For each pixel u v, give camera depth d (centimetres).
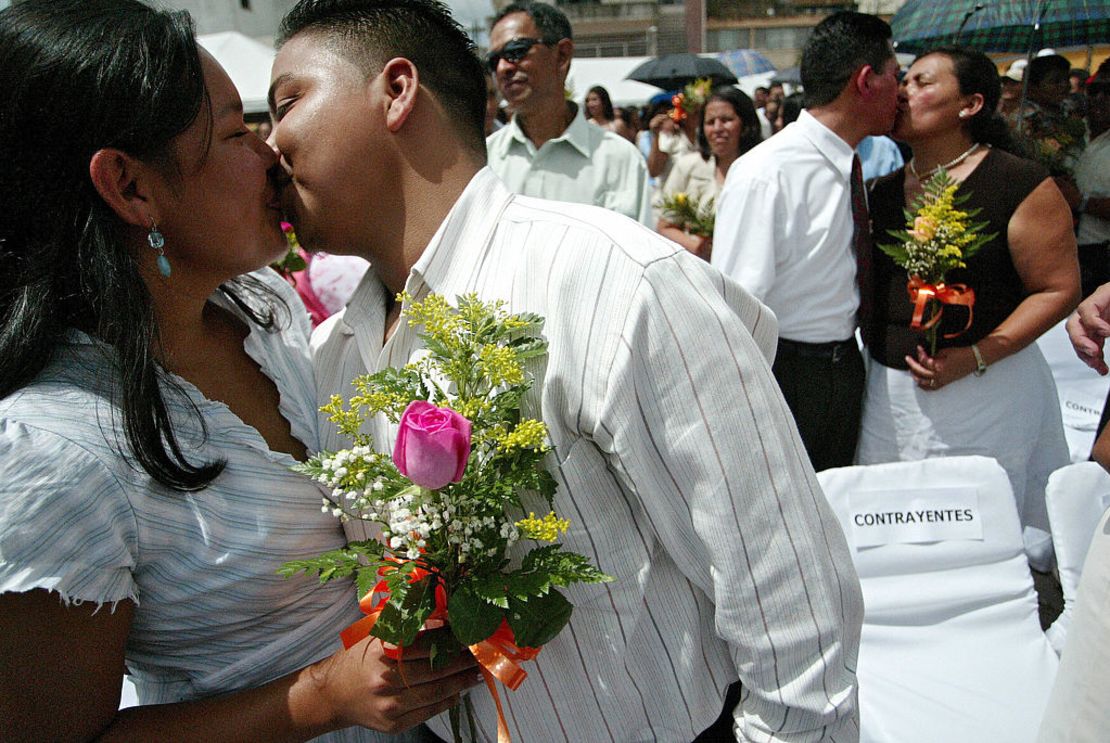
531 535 89
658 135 745
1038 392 262
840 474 203
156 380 100
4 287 98
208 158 101
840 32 254
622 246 99
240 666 113
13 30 95
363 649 102
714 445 97
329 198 108
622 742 112
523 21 370
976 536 201
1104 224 332
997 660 193
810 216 261
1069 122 368
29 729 93
